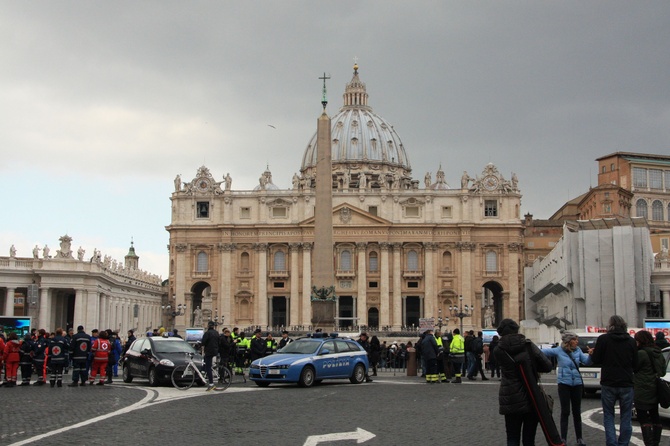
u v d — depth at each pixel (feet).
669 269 301.63
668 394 57.82
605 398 57.26
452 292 471.62
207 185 485.15
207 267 483.10
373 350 158.40
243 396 100.58
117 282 346.95
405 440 63.46
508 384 48.67
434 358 128.98
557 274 309.63
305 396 101.24
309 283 474.08
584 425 74.49
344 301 483.51
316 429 69.36
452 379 135.95
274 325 497.05
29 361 121.29
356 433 66.64
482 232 474.90
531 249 501.97
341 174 629.51
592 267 263.49
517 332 49.67
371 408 86.69
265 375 116.88
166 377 116.16
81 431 67.15
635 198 496.64
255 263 479.00
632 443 64.44
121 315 369.50
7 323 188.55
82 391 107.04
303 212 480.64
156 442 61.57
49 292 285.64
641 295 260.01
